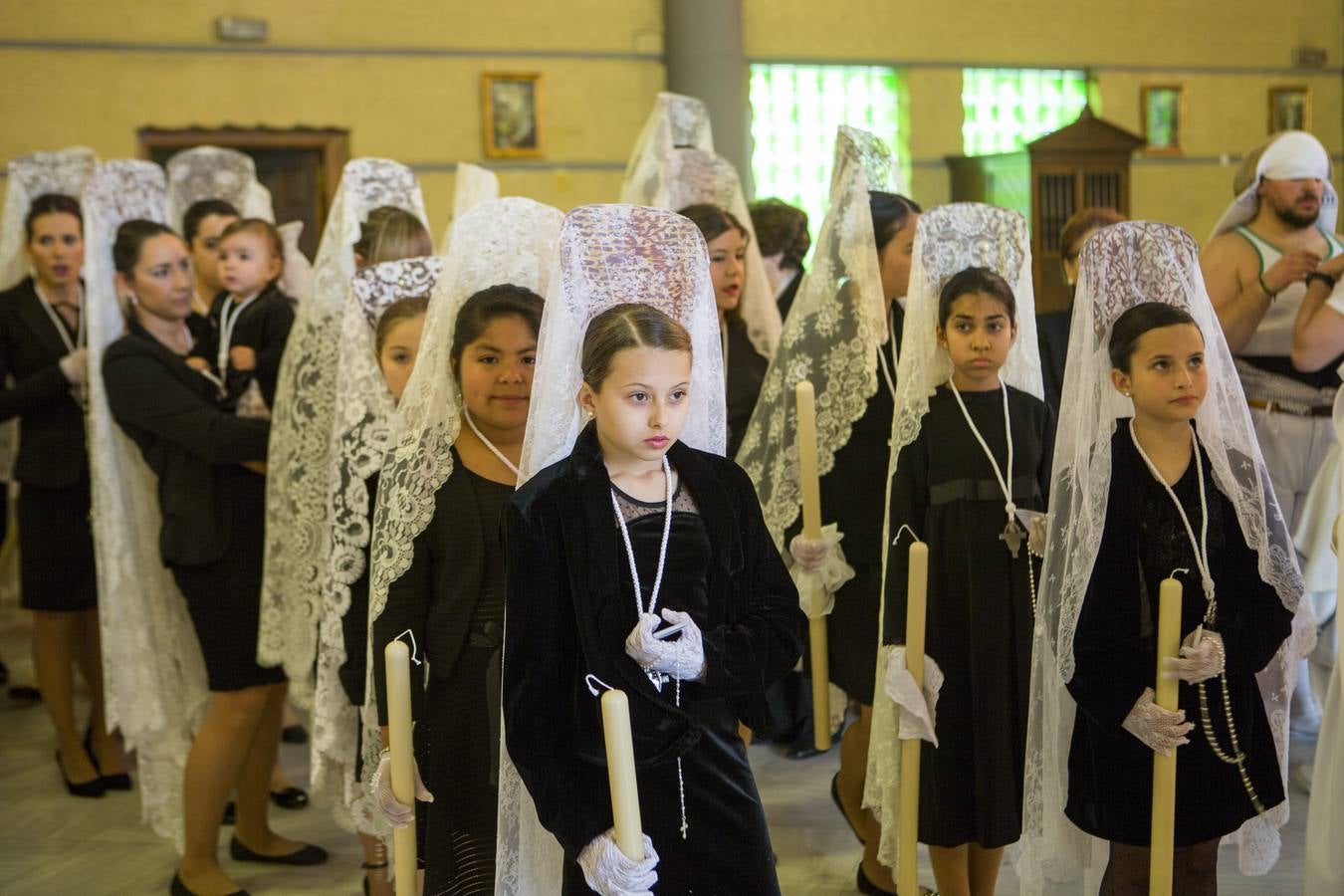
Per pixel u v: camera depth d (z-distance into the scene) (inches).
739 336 164.6
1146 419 100.6
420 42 398.9
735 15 412.2
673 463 85.2
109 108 371.9
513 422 98.4
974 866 122.2
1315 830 103.8
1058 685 105.0
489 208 104.7
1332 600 165.5
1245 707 100.6
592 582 80.4
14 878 148.4
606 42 414.6
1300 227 167.0
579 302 86.7
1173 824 96.3
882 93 443.8
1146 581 100.3
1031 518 114.7
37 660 175.9
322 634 115.9
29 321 178.9
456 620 97.4
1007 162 410.3
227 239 158.4
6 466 219.5
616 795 74.7
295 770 183.0
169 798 153.3
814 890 137.5
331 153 393.4
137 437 140.9
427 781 100.6
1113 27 458.0
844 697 137.4
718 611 84.0
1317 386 163.2
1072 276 171.2
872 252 130.6
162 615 154.2
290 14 386.6
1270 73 472.4
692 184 173.6
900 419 118.6
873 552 131.0
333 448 116.5
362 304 118.6
